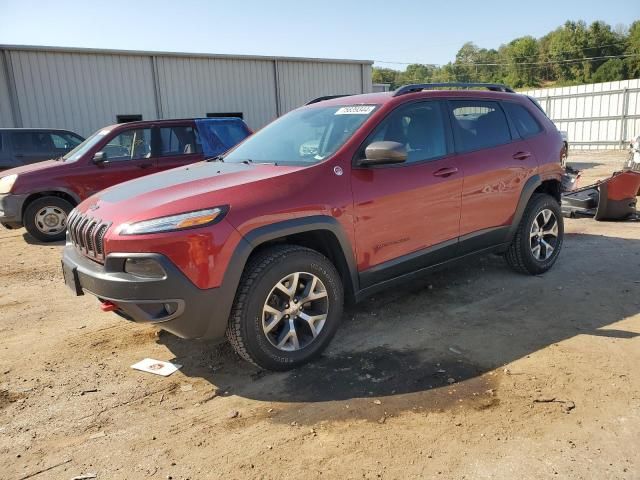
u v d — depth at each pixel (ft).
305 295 11.40
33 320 14.97
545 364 11.23
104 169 26.37
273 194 10.79
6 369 11.93
